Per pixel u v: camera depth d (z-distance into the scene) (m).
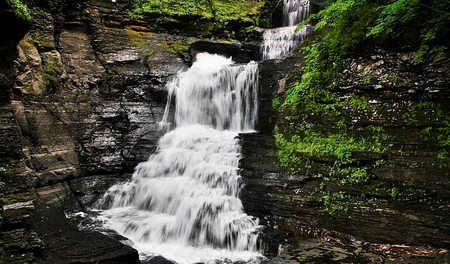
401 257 5.99
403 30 7.67
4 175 7.11
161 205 8.80
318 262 6.01
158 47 13.41
